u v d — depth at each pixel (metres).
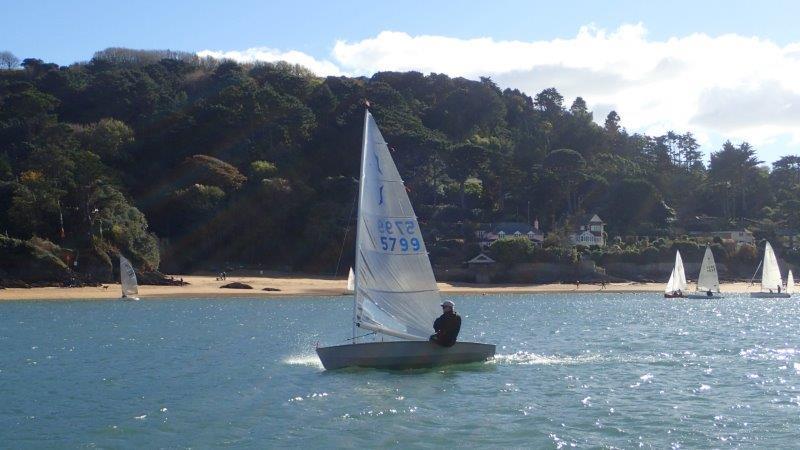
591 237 157.00
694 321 66.81
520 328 59.34
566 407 26.97
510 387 30.30
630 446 22.11
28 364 37.72
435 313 32.50
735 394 29.55
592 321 66.81
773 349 44.12
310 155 167.88
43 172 123.00
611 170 188.88
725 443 22.44
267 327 59.12
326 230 142.38
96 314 72.00
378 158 31.70
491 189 169.25
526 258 136.12
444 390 29.55
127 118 187.50
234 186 149.38
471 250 143.62
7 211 118.25
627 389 30.41
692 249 145.00
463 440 22.70
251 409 26.64
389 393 28.95
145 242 119.19
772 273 110.69
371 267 31.47
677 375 34.00
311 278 135.00
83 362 38.41
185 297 100.19
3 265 101.88
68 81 196.50
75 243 112.62
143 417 25.61
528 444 22.31
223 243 144.25
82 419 25.41
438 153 160.88
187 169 152.88
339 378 31.94
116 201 121.56
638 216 173.75
